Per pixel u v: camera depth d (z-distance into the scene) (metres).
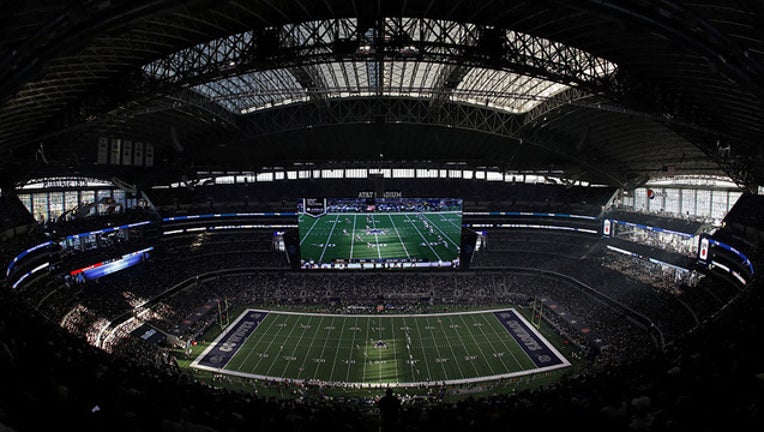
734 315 27.38
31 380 13.44
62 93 41.50
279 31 37.78
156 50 39.22
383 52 38.00
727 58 23.72
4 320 21.50
